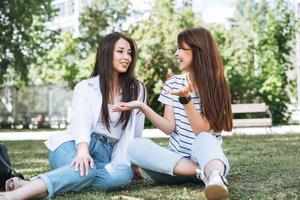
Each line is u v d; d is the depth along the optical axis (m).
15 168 4.32
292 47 17.70
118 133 3.13
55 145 2.99
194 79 3.00
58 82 21.53
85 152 2.79
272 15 17.67
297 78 18.20
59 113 23.25
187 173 2.91
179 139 3.05
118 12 19.97
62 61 20.56
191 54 3.00
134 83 3.19
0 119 22.64
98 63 3.11
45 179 2.58
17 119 22.59
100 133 3.09
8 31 15.50
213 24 18.17
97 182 2.86
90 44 20.30
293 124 16.48
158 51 17.27
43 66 20.70
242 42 17.77
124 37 3.13
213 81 2.95
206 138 2.73
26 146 7.57
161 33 17.52
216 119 2.95
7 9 15.27
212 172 2.49
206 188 2.36
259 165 3.99
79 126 2.91
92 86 3.06
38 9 16.27
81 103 2.98
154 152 2.98
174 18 17.86
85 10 20.28
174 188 3.02
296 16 17.66
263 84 17.05
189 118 2.91
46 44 17.86
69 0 23.38
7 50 16.23
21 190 2.50
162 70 17.23
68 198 2.61
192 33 3.00
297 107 18.06
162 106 16.64
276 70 17.23
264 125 10.78
